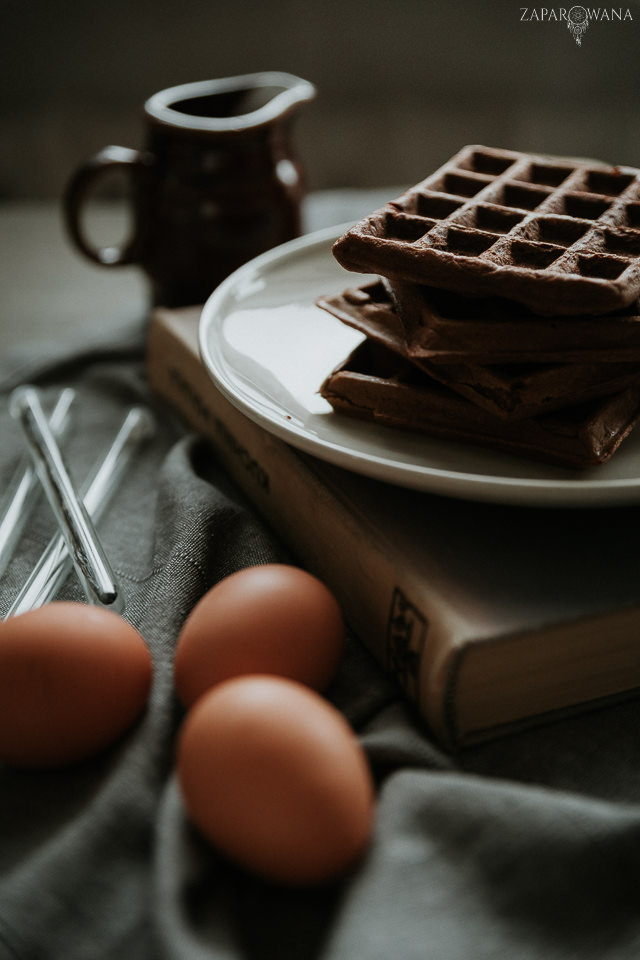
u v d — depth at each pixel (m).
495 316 0.46
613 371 0.45
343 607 0.48
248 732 0.37
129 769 0.40
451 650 0.40
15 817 0.40
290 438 0.46
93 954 0.37
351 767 0.37
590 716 0.44
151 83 1.12
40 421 0.57
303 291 0.58
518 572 0.43
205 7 1.09
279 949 0.38
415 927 0.37
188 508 0.50
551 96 1.13
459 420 0.47
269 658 0.41
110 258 0.68
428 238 0.46
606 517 0.46
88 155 1.15
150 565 0.50
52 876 0.38
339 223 0.81
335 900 0.38
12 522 0.53
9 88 1.11
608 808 0.39
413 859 0.38
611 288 0.42
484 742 0.43
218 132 0.63
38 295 0.79
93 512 0.53
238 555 0.49
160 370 0.62
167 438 0.60
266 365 0.52
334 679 0.44
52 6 1.07
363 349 0.51
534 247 0.46
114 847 0.39
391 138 1.17
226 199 0.65
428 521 0.46
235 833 0.37
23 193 1.17
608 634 0.42
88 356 0.67
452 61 1.12
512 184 0.52
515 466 0.46
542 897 0.37
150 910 0.38
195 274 0.67
